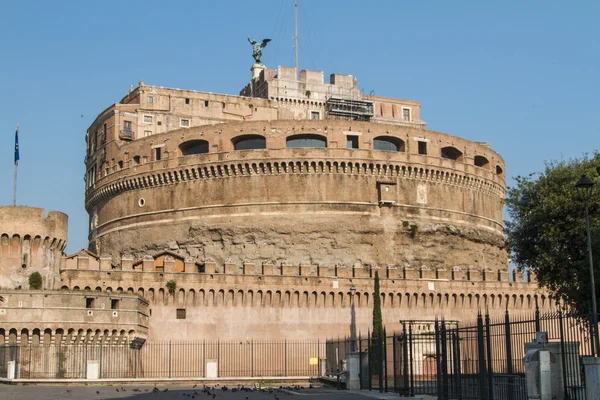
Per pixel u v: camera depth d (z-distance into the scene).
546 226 63.94
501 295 102.75
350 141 114.75
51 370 69.06
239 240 108.00
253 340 90.94
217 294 90.25
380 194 110.50
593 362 32.62
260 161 109.19
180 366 87.06
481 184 121.19
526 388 38.00
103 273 84.88
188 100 128.62
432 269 100.69
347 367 58.69
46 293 69.94
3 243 77.69
